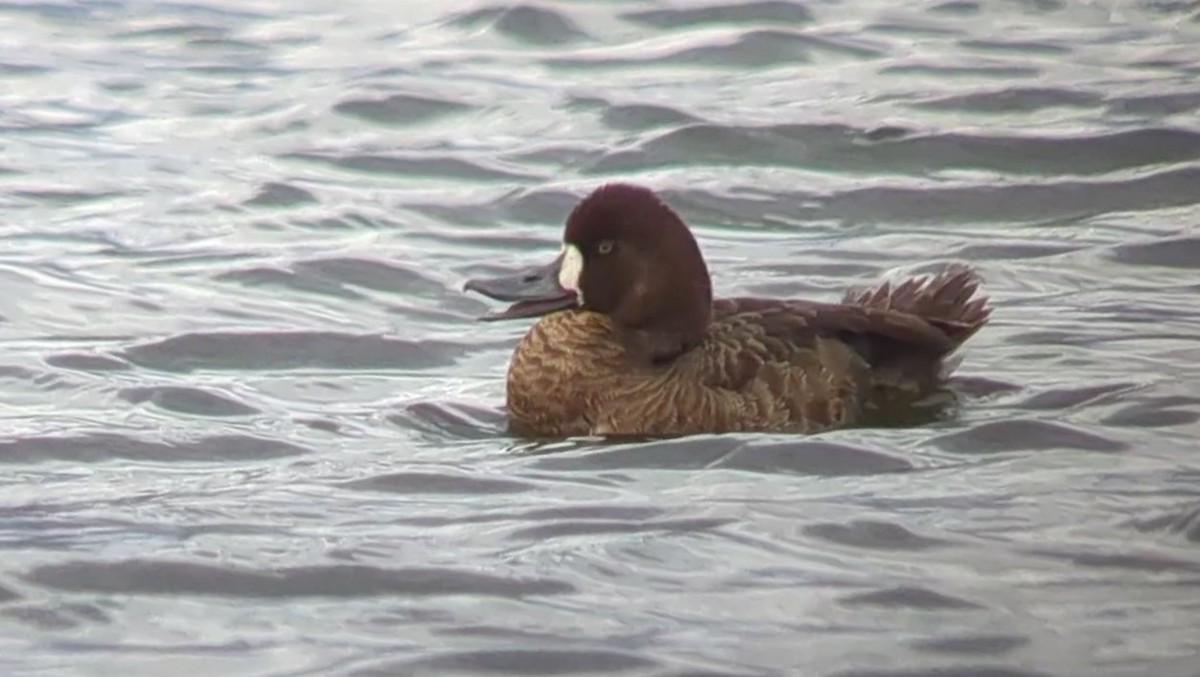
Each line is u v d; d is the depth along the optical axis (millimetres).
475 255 17516
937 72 22031
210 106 21188
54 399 14188
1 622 10617
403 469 12742
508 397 13938
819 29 23344
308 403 14250
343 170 19562
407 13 24125
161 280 16719
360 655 10227
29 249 17328
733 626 10477
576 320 13875
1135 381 14109
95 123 20688
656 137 20031
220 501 12234
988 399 13883
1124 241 17625
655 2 24062
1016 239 17812
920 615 10578
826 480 12555
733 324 13859
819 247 17797
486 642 10336
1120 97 21016
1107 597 10727
